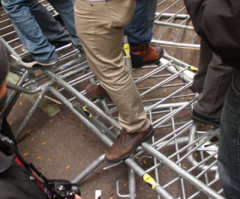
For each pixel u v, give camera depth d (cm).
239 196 129
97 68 151
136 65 240
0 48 68
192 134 209
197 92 215
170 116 206
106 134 220
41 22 282
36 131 292
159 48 245
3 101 74
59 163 260
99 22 132
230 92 104
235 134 106
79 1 133
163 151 251
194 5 83
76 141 276
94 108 211
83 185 240
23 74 250
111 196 231
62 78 254
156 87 228
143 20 201
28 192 74
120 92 153
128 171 229
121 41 147
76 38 257
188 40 380
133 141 180
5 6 215
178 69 265
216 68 151
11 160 68
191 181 161
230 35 77
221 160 127
